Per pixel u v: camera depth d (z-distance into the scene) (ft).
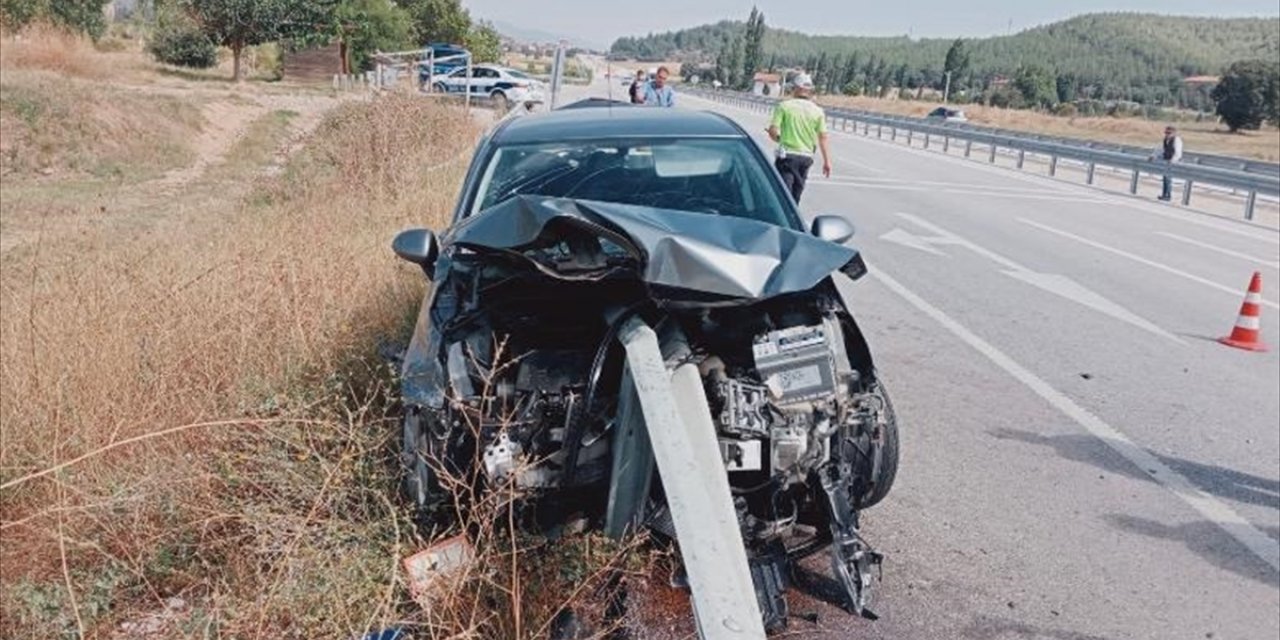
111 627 10.68
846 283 29.63
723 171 15.14
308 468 11.55
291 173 47.21
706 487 8.50
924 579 12.19
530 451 10.87
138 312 17.52
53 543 11.25
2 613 10.85
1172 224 47.93
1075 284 30.86
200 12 111.65
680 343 10.40
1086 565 12.68
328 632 9.73
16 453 13.19
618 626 9.81
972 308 26.89
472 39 181.57
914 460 16.06
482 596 9.98
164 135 68.28
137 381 14.82
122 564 10.84
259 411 12.71
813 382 10.55
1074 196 59.31
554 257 11.19
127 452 13.05
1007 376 20.76
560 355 11.37
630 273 10.58
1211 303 28.96
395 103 48.98
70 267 22.79
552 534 11.03
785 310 11.13
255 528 10.91
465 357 11.27
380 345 16.49
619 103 20.61
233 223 33.65
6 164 55.47
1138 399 19.47
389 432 12.64
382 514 11.32
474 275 12.19
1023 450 16.60
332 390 13.82
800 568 12.17
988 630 11.07
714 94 215.51
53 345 15.78
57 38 93.15
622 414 10.21
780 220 14.39
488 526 10.09
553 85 44.57
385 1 154.51
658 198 14.58
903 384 20.06
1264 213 56.18
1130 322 25.99
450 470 10.99
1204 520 14.08
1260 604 11.84
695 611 7.64
